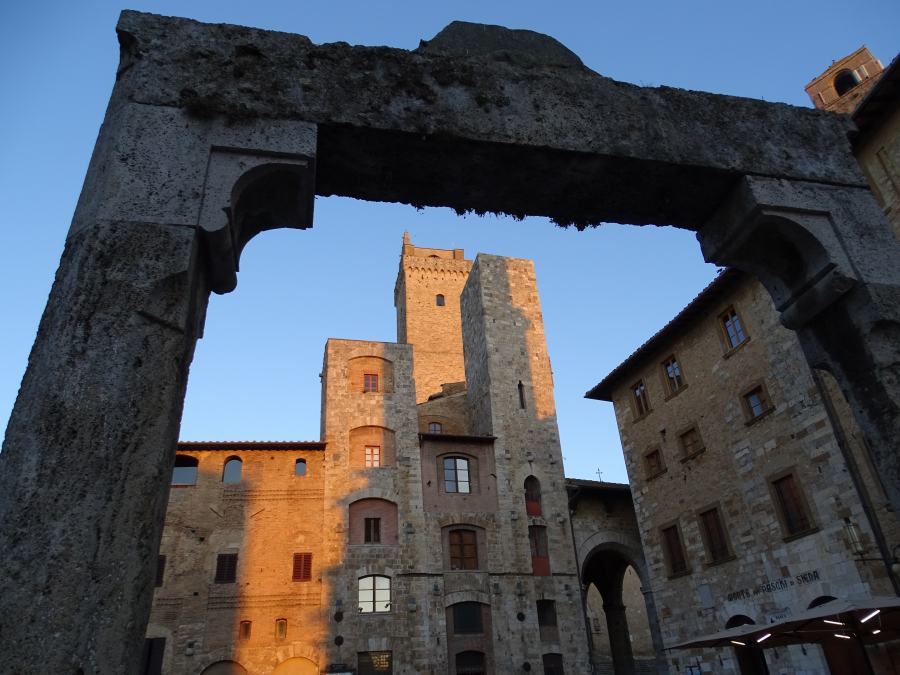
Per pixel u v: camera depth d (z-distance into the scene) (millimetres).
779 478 22812
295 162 6699
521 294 47531
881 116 17266
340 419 38688
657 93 8555
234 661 30812
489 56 8461
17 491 4500
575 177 7949
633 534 38844
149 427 5102
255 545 33750
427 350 73938
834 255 7848
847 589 19797
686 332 28625
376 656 32438
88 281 5438
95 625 4305
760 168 8281
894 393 7109
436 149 7387
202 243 6195
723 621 24766
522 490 39250
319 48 7477
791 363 22781
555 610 35875
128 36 6988
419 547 35688
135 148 6246
